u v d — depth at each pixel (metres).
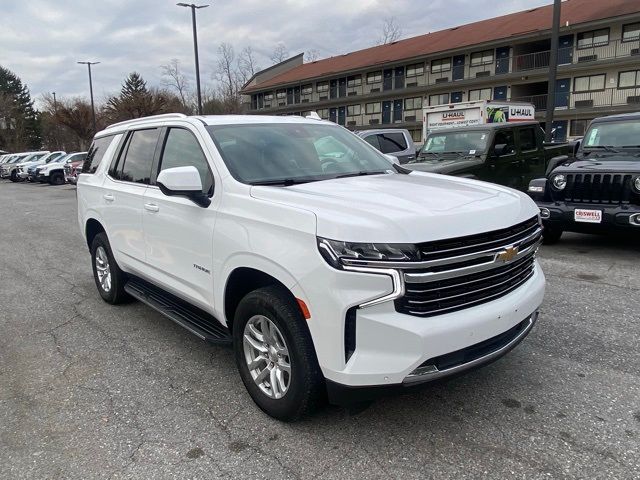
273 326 3.08
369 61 45.72
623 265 6.48
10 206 17.91
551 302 5.15
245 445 2.98
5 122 78.56
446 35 43.38
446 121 19.52
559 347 4.10
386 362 2.61
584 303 5.09
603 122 8.26
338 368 2.69
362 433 3.05
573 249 7.50
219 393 3.60
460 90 39.38
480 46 36.50
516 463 2.73
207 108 62.09
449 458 2.79
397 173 4.17
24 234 11.24
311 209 2.83
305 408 2.99
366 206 2.82
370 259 2.54
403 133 14.11
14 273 7.38
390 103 44.97
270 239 2.94
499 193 3.36
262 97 59.25
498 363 3.86
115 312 5.37
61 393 3.66
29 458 2.92
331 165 4.00
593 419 3.10
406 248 2.55
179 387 3.70
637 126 7.86
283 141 4.00
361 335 2.63
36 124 86.25
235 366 4.04
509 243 2.93
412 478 2.65
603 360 3.86
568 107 33.56
